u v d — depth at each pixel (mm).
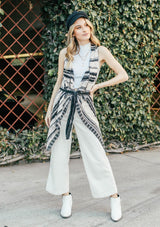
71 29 2297
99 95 4512
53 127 2400
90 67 2312
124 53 4617
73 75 2344
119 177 3604
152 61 4805
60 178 2463
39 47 4422
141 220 2471
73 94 2342
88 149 2379
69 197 2541
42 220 2492
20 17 4602
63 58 2459
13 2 4297
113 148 4797
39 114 4578
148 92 4879
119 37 4480
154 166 4082
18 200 2928
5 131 4156
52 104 2570
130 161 4340
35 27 4445
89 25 2311
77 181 3461
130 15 4465
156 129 5113
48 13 4270
